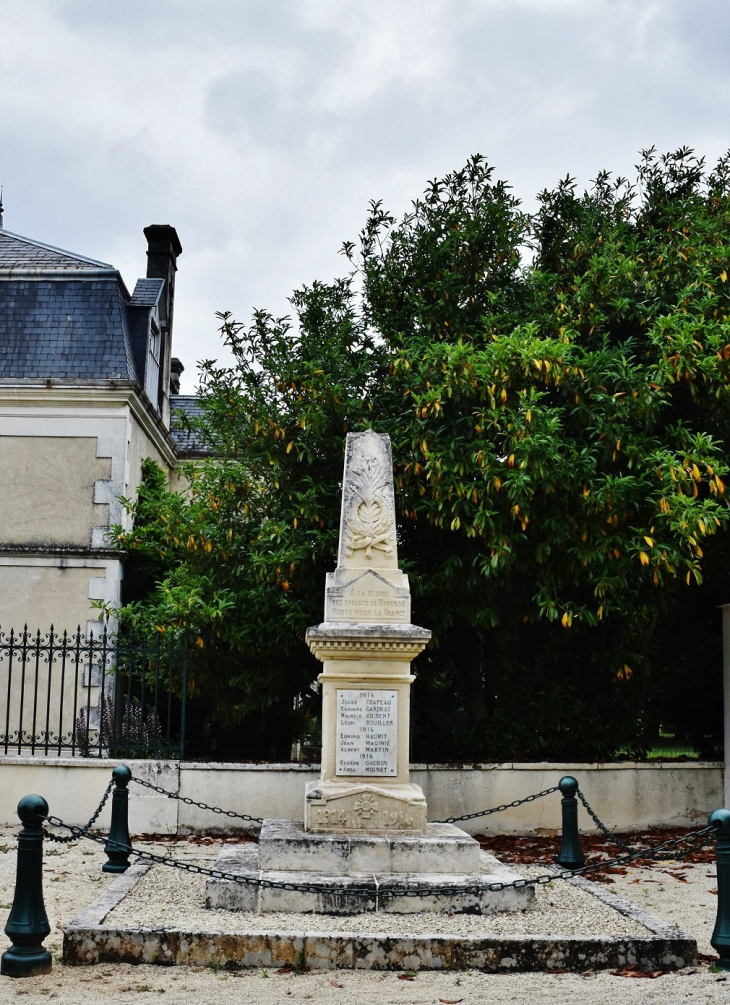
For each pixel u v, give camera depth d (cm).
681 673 1235
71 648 1130
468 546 1105
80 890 797
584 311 1127
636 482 1007
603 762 1135
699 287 1109
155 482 1783
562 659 1209
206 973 571
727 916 598
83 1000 511
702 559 1175
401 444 1070
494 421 1017
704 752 1217
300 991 538
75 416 1608
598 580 1025
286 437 1163
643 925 640
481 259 1184
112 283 1706
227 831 1092
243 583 1186
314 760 1394
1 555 1555
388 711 807
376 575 838
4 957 564
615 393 1029
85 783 1101
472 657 1234
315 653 820
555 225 1241
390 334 1188
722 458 1116
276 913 669
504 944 593
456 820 859
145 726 1182
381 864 731
